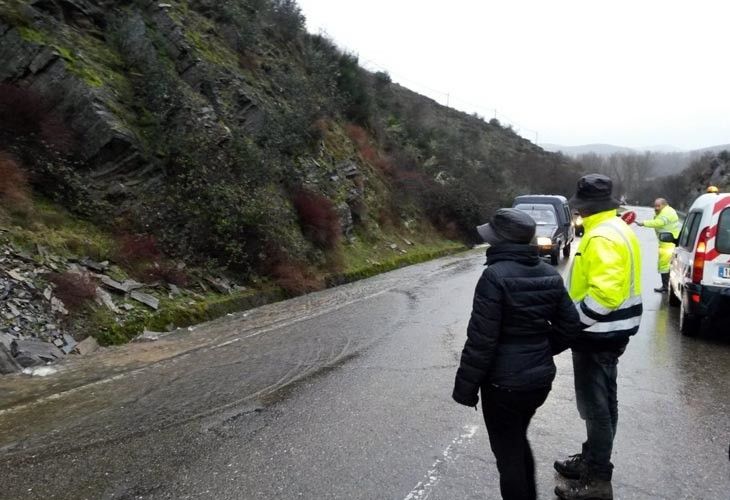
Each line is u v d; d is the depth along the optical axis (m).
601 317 3.52
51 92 10.45
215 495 3.75
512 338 3.22
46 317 7.24
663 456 4.33
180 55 13.71
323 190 16.39
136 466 4.17
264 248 11.88
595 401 3.67
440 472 4.06
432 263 18.84
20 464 4.21
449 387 5.90
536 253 3.32
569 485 3.76
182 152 11.31
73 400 5.54
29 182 9.40
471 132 58.66
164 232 10.34
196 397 5.62
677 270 9.37
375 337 8.09
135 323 8.16
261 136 14.72
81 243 8.86
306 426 4.89
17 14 10.66
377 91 32.06
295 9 21.77
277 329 8.64
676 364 6.73
